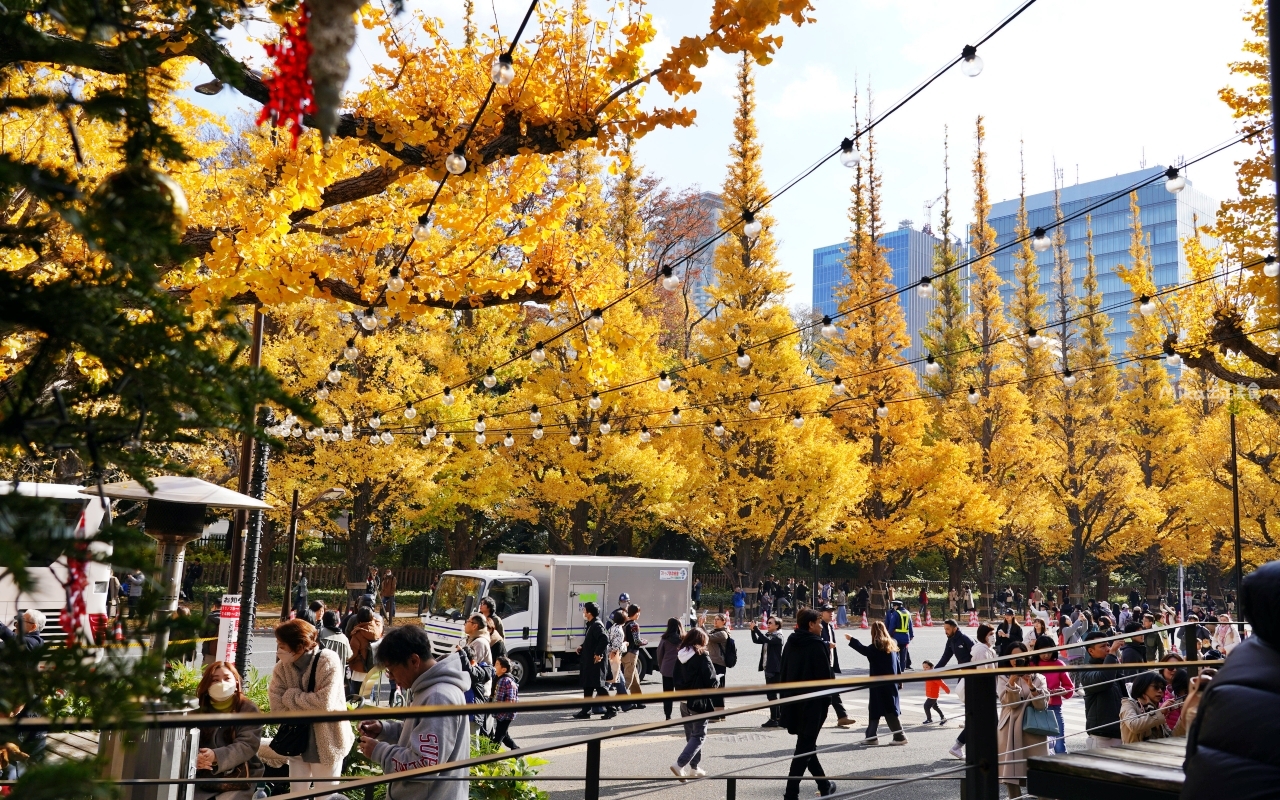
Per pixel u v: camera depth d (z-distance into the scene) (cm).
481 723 1005
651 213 4319
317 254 679
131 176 101
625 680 1509
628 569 2020
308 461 2670
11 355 454
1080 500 4078
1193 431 4291
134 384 99
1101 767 335
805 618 923
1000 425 4056
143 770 472
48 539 88
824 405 3628
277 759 574
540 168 724
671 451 3008
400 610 3281
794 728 912
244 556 1192
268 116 109
